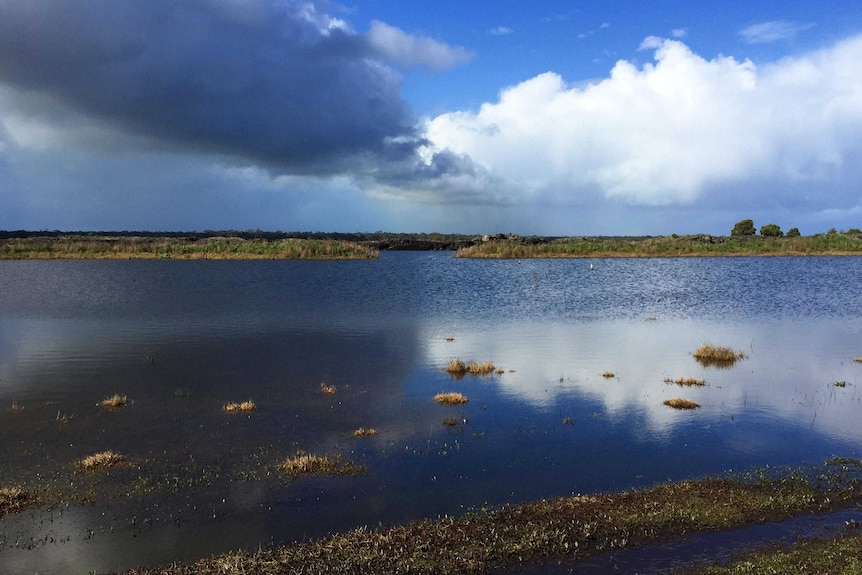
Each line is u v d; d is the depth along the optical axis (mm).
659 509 9719
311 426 14234
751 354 23703
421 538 8727
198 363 21156
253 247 102375
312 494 10445
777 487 10727
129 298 41812
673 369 20891
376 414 15273
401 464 11906
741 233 135125
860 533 8938
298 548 8461
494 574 7820
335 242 111812
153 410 15414
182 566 7988
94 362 21219
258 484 10852
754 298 43719
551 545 8555
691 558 8219
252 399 16578
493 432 13984
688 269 73750
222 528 9180
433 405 16172
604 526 9156
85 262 85125
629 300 42750
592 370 20625
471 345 25234
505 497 10391
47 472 11273
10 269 70125
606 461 12195
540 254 105625
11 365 20656
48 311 34875
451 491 10648
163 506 9906
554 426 14492
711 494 10375
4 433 13492
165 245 104500
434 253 154000
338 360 21906
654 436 13820
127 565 8109
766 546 8547
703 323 32031
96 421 14430
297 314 34562
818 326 31109
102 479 10969
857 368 21219
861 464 11938
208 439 13227
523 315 34906
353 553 8266
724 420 15070
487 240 123812
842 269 71000
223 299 41812
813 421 15031
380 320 32438
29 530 9062
